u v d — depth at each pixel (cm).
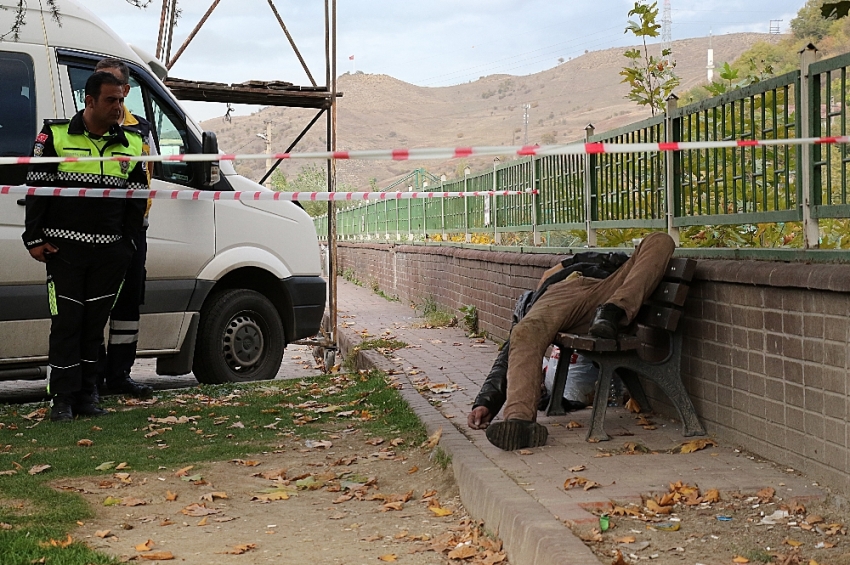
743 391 512
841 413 423
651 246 582
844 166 454
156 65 942
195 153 881
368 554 407
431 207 1655
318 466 573
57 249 683
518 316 673
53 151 667
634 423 598
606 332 543
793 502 416
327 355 1177
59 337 703
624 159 729
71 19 820
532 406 535
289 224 965
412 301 1744
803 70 480
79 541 414
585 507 407
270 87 1123
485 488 442
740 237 634
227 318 918
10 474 540
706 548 364
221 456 598
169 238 862
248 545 415
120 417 721
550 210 938
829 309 431
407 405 707
